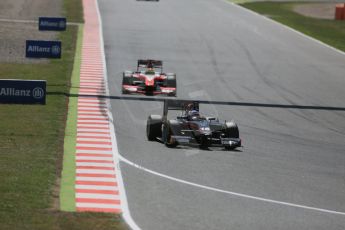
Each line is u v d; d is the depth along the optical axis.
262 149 82.81
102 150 78.12
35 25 198.50
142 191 63.03
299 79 142.88
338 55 179.38
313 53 179.62
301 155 81.25
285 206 60.91
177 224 54.28
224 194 63.41
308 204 62.00
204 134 78.19
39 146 77.44
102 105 105.56
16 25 196.62
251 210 59.09
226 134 80.56
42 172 66.25
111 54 158.75
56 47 131.38
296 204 61.72
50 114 95.75
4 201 56.28
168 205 59.19
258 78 141.12
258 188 66.06
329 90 132.50
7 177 63.25
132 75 116.31
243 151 81.00
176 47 174.75
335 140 91.38
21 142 78.69
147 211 57.22
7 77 123.62
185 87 126.62
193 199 61.38
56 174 66.81
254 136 90.19
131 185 64.81
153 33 195.38
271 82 137.50
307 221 56.97
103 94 114.38
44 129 86.31
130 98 112.25
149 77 115.38
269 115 105.88
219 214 57.41
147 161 73.88
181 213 57.16
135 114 100.94
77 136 84.56
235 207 59.66
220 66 152.38
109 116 98.19
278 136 91.38
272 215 58.03
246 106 111.88
